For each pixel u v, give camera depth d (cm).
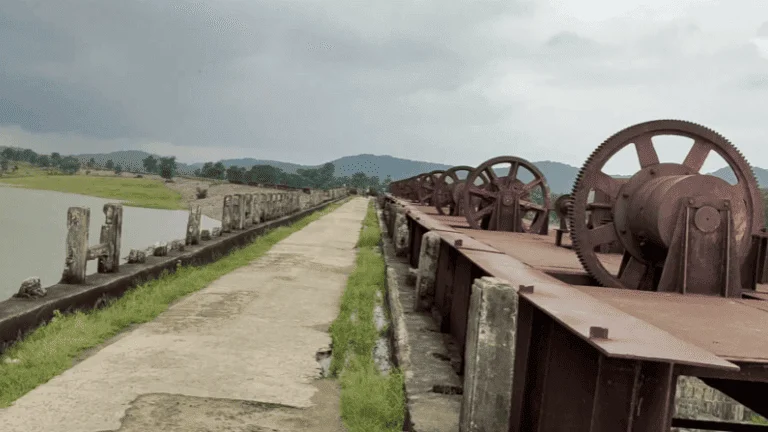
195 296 897
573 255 741
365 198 7644
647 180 562
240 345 648
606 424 258
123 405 461
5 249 2036
